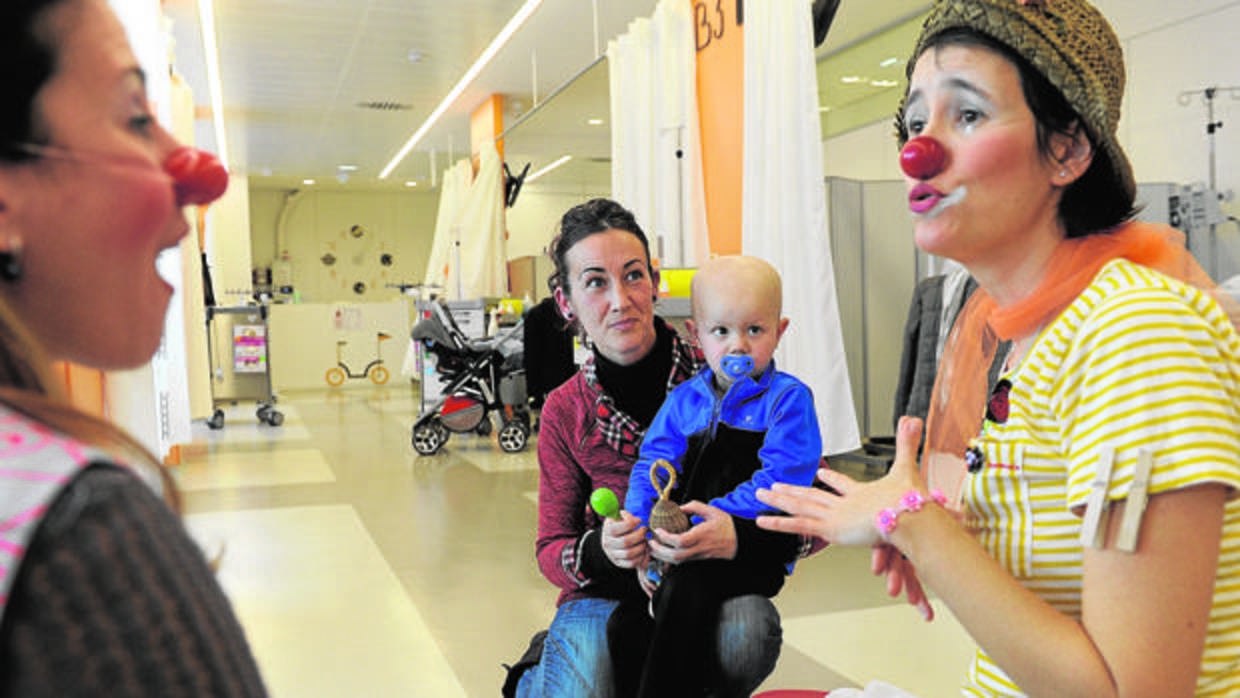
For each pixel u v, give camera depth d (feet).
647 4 25.11
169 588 1.24
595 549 4.42
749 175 15.37
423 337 22.04
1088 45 2.47
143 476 1.37
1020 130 2.50
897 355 20.52
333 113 37.42
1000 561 2.70
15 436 1.24
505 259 35.94
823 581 11.23
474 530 14.34
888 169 30.17
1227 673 2.42
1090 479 2.31
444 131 41.73
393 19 25.80
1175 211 19.47
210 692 1.23
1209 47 20.08
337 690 8.23
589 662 4.40
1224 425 2.21
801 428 4.14
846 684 7.94
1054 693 2.35
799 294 14.24
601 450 4.76
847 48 29.60
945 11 2.58
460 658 9.02
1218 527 2.21
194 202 1.59
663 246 18.07
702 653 4.02
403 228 61.82
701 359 4.90
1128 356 2.29
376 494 17.24
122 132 1.46
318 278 60.29
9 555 1.13
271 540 13.70
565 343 13.74
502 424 23.17
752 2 15.16
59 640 1.13
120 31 1.49
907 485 2.70
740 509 4.01
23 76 1.34
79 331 1.49
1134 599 2.23
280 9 24.58
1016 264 2.67
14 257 1.40
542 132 37.52
